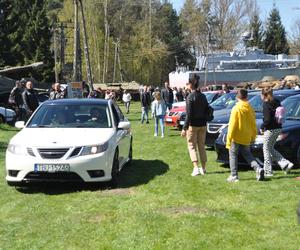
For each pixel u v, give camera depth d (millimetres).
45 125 9523
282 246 5598
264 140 9531
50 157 8367
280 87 23047
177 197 7992
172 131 19969
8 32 60500
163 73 81500
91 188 8867
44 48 65125
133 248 5648
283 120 9422
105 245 5781
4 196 8391
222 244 5699
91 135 8812
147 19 83500
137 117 29766
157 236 6020
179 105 20938
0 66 58250
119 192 8508
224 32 79938
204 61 56969
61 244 5867
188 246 5652
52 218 6977
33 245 5863
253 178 9391
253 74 53969
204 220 6625
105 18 74250
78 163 8336
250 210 7102
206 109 9906
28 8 66375
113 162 8828
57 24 64500
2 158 12570
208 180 9344
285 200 7625
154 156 12766
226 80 53812
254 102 13133
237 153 9219
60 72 57906
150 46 78375
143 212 7086
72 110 9867
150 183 9164
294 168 10266
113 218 6852
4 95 31422
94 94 26750
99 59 73500
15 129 20391
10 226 6656
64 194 8422
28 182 8578
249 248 5547
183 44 86875
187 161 11812
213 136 13445
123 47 78625
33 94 15453
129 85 62188
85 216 7000
